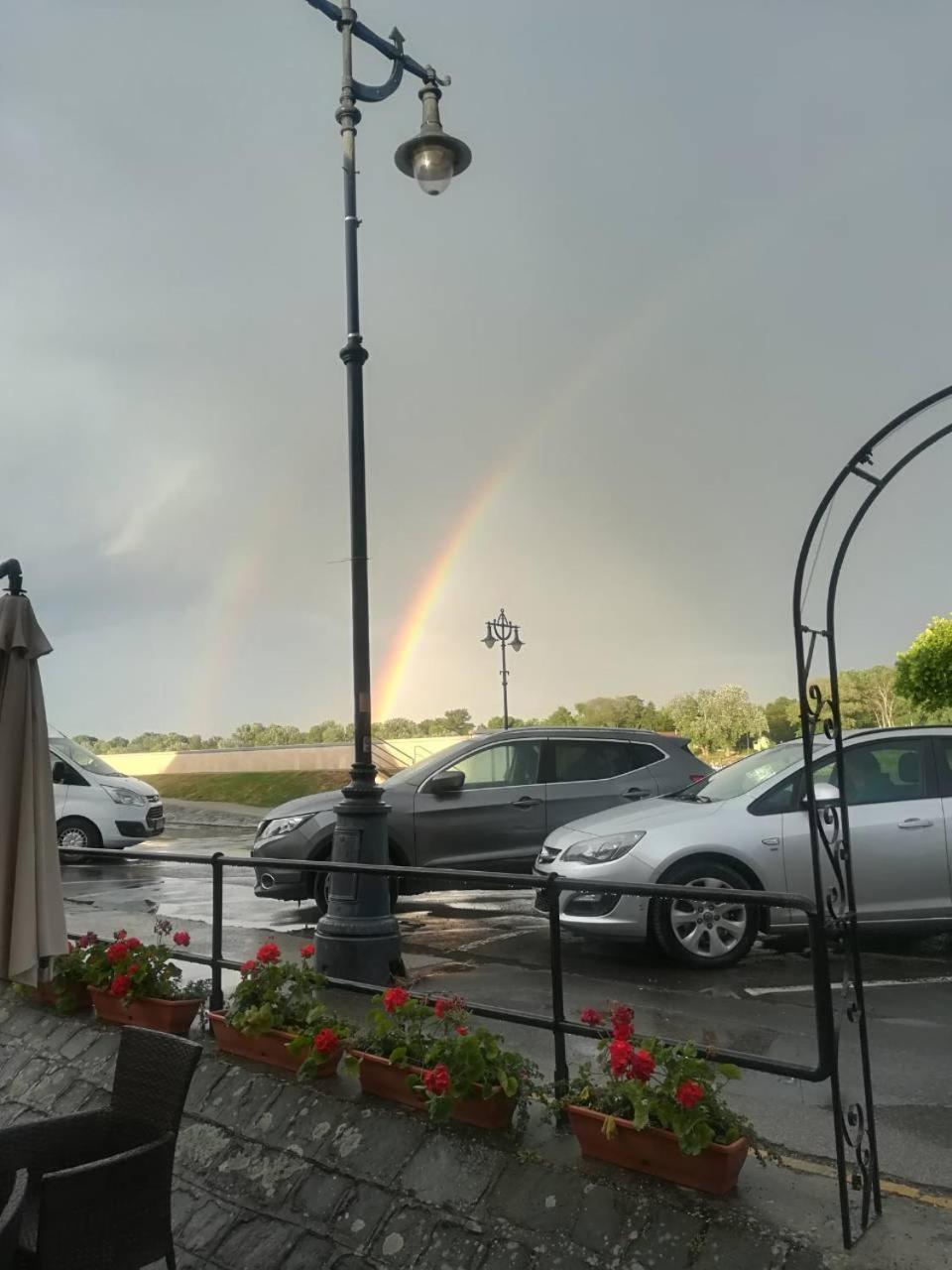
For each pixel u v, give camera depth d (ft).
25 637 17.85
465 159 24.90
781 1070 10.62
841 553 11.20
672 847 22.90
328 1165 13.16
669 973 22.85
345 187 23.81
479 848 31.71
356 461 23.00
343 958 21.06
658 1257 10.19
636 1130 11.03
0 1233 8.25
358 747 22.02
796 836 23.16
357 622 22.47
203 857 17.89
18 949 16.93
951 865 23.03
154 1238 9.80
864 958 24.09
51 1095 16.87
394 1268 11.48
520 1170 11.81
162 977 17.98
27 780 17.60
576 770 33.09
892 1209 10.59
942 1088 15.21
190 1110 15.14
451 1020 13.51
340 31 23.75
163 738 242.78
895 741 24.20
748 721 223.10
